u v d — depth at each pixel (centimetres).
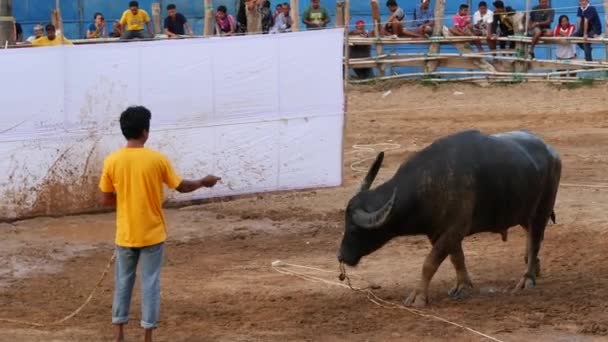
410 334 1250
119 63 2008
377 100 3619
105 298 1460
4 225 1962
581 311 1331
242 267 1631
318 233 1866
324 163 2152
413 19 4053
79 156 2011
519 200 1390
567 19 3750
